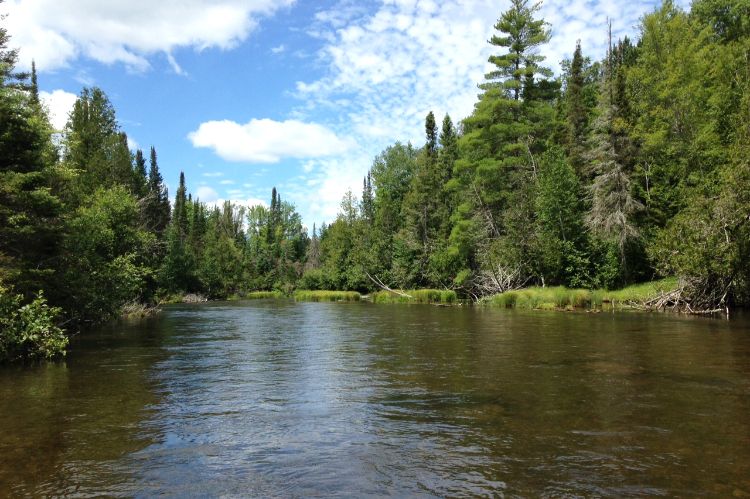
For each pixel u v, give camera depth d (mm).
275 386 9336
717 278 23578
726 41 41438
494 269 40156
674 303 26594
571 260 36094
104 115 48250
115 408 7855
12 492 4680
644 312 26031
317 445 5953
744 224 22062
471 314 27891
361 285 62375
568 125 48750
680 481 4719
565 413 7102
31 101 20312
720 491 4492
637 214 35906
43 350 12766
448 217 52875
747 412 7004
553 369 10406
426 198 54688
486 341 15219
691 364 10688
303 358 12680
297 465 5309
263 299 67938
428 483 4770
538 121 44469
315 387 9180
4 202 16016
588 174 40438
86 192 35969
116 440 6246
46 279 17812
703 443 5770
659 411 7109
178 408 7809
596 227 34781
